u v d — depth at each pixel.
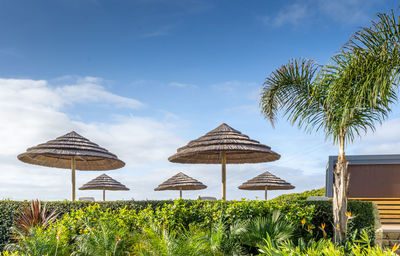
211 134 11.93
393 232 9.31
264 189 21.45
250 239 7.07
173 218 7.88
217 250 6.51
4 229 9.84
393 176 15.14
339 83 6.97
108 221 7.68
